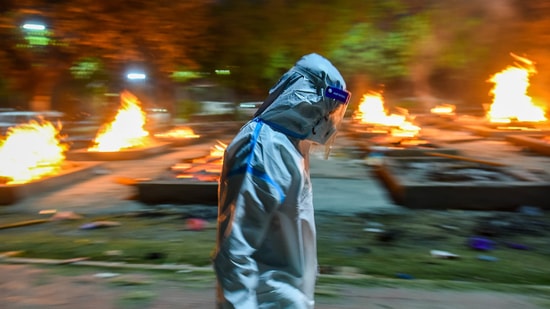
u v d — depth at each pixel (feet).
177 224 20.77
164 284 13.48
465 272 14.82
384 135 49.24
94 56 59.26
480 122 60.80
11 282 13.76
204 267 15.20
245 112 79.36
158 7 51.83
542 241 17.94
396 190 24.59
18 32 51.55
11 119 55.77
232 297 6.08
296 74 6.68
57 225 21.06
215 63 74.59
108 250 17.01
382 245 17.67
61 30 50.47
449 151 35.58
